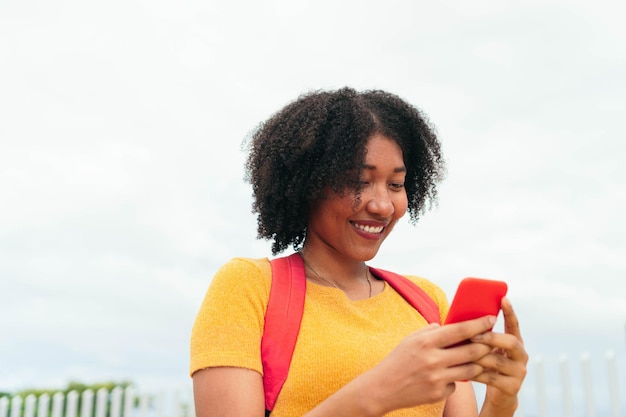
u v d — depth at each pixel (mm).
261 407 1691
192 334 1806
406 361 1509
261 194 2064
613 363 6270
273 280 1836
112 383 12047
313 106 1991
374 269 2061
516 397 1720
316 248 1977
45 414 8289
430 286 2137
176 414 7859
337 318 1838
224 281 1819
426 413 1841
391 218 1918
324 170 1886
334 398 1547
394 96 2121
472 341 1547
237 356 1713
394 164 1893
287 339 1751
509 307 1571
